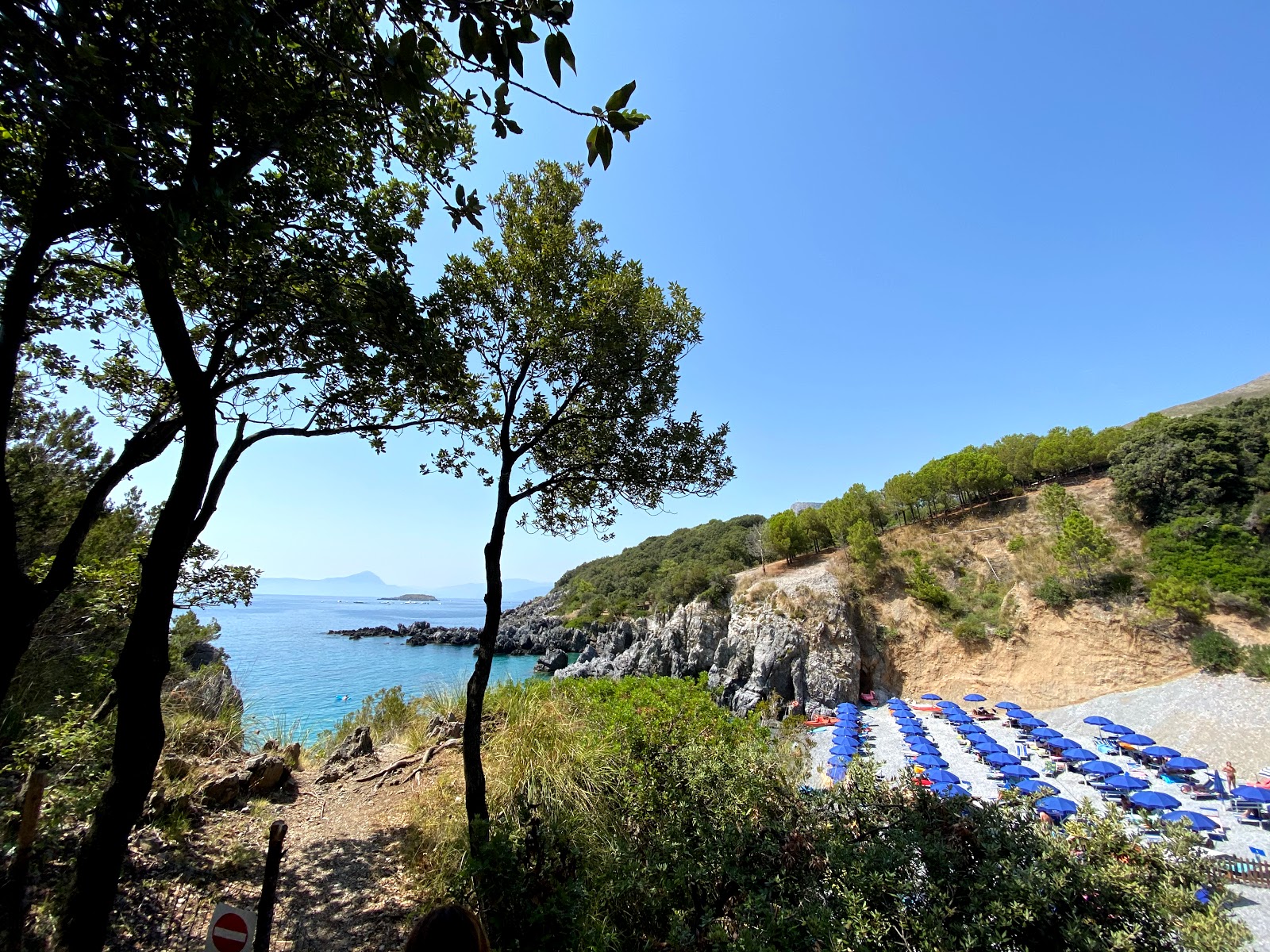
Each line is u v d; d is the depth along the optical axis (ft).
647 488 22.02
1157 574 103.55
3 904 10.96
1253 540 100.48
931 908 11.35
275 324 14.74
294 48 9.87
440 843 18.76
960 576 126.52
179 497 11.75
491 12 6.01
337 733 35.35
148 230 8.71
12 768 15.85
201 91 9.46
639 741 20.54
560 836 15.15
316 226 12.63
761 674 111.75
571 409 22.53
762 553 156.66
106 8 7.69
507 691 32.27
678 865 13.88
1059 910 11.17
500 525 20.18
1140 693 87.86
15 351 8.69
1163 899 11.09
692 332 22.17
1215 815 54.29
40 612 9.89
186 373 11.63
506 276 20.03
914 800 15.07
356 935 15.14
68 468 24.14
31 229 8.93
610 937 12.39
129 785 10.62
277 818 21.93
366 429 18.62
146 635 11.18
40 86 6.25
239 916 10.37
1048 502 126.21
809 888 12.62
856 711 98.37
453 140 10.44
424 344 14.34
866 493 161.58
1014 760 65.46
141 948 12.90
